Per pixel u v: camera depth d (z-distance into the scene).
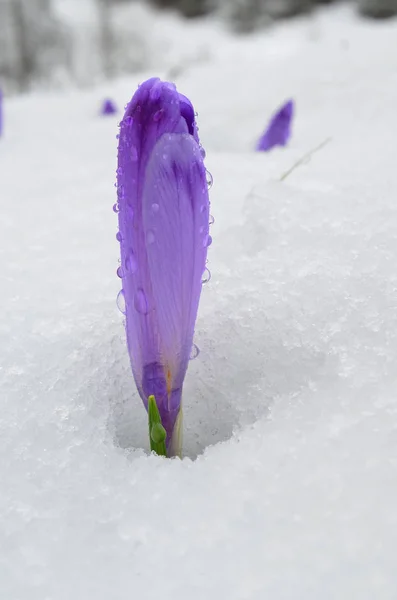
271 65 0.82
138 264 0.20
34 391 0.24
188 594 0.19
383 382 0.22
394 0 3.47
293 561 0.19
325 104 0.58
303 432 0.21
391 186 0.29
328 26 3.23
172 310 0.20
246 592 0.19
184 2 4.05
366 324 0.23
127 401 0.24
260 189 0.29
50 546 0.20
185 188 0.19
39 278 0.28
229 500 0.20
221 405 0.24
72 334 0.25
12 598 0.19
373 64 0.70
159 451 0.21
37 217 0.35
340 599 0.18
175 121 0.19
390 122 0.48
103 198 0.37
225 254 0.27
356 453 0.20
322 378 0.23
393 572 0.18
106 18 2.16
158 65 2.14
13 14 1.96
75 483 0.21
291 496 0.20
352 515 0.19
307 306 0.24
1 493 0.21
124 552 0.20
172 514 0.20
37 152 0.51
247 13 3.67
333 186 0.30
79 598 0.19
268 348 0.24
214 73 0.84
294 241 0.27
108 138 0.55
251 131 0.56
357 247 0.26
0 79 1.89
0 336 0.25
